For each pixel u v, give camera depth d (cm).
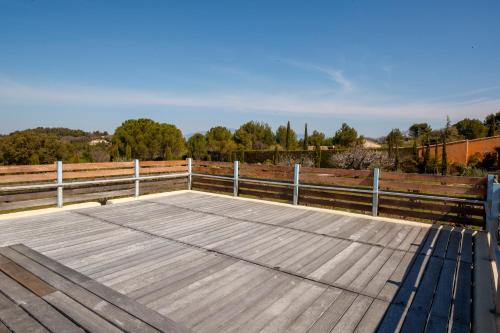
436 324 224
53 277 244
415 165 2147
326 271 316
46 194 558
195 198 690
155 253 360
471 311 242
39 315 190
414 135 4762
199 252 365
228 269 318
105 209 575
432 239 420
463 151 2312
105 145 3238
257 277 300
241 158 2905
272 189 668
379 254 365
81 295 216
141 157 2831
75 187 598
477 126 3575
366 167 2059
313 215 549
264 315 234
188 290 272
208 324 221
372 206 551
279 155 2509
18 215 509
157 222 492
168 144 2869
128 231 442
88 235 421
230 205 623
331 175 598
